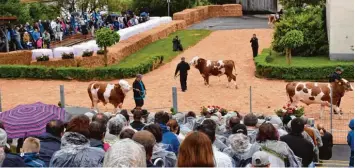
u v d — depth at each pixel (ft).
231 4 205.98
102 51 112.27
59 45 132.77
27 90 96.12
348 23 109.60
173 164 26.43
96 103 77.77
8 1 145.69
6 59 108.27
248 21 184.55
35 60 110.52
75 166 25.27
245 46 134.92
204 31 163.73
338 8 109.60
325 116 75.87
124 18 167.73
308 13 122.83
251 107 79.00
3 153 25.17
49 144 28.94
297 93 74.49
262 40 142.61
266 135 27.84
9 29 117.08
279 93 89.66
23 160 25.79
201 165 20.58
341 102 83.25
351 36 109.70
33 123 40.19
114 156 19.44
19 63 109.40
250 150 27.78
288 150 27.63
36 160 26.43
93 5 188.85
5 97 91.35
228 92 91.15
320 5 139.44
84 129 28.04
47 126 29.63
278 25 120.78
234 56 122.93
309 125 46.93
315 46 118.52
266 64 101.65
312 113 77.61
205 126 30.25
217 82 98.37
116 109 77.15
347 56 110.42
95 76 103.04
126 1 208.23
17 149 37.88
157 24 165.07
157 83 99.09
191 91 92.32
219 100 86.07
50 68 104.32
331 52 111.24
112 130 31.91
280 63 107.55
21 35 120.26
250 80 99.96
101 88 76.64
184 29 171.01
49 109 42.52
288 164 27.55
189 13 180.65
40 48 122.72
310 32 118.52
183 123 46.11
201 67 94.48
